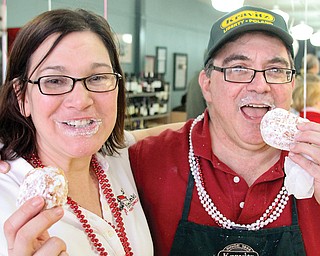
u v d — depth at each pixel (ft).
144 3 13.03
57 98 2.72
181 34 14.56
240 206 3.64
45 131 2.81
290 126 3.10
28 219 2.19
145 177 3.87
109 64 2.97
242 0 6.33
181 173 3.81
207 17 12.98
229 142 3.75
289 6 9.05
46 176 2.36
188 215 3.69
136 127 11.34
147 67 13.57
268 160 3.75
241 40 3.50
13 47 2.87
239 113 3.55
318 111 7.73
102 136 2.94
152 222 3.76
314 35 9.75
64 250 2.26
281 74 3.52
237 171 3.78
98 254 2.91
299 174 3.12
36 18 2.81
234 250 3.53
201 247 3.57
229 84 3.54
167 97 13.00
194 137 3.90
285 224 3.60
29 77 2.80
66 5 4.32
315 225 3.62
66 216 2.85
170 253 3.67
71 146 2.80
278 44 3.50
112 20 11.66
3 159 2.96
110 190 3.32
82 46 2.78
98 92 2.86
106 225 3.02
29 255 2.16
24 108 2.91
